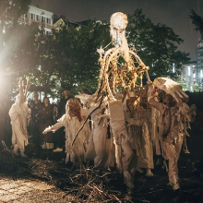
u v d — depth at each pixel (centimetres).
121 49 705
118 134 629
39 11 4997
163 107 607
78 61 2559
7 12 2223
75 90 2614
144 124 664
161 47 2727
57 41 2544
